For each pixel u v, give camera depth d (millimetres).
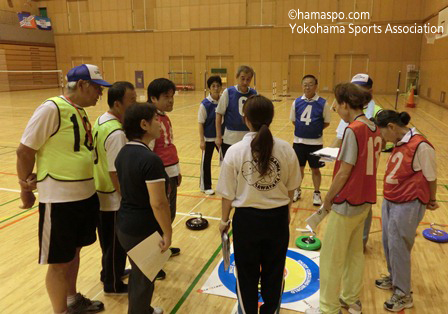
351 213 2500
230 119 4703
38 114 2373
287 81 22484
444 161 7324
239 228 2271
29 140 2357
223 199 2332
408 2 19719
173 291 3088
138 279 2381
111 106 2812
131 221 2311
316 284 3143
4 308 2869
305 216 4684
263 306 2365
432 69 17219
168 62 24250
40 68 25250
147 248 2277
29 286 3176
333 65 21562
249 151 2223
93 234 2730
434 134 9719
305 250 3727
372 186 2564
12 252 3773
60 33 25984
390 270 3105
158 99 3258
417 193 2723
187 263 3545
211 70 23562
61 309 2609
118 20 24641
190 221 4406
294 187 2330
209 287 3141
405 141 2770
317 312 2711
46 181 2445
